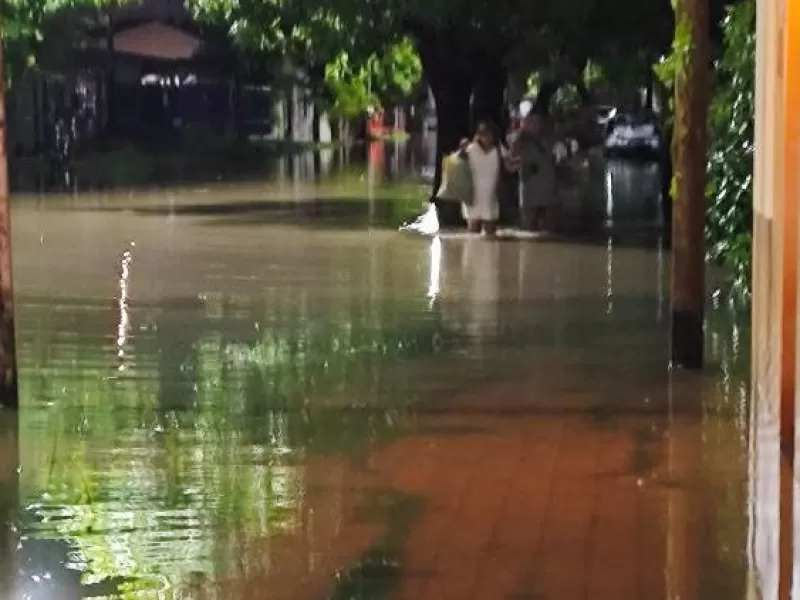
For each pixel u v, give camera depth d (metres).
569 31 23.19
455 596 6.44
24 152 41.41
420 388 10.98
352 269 18.22
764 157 10.70
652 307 14.98
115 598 6.46
